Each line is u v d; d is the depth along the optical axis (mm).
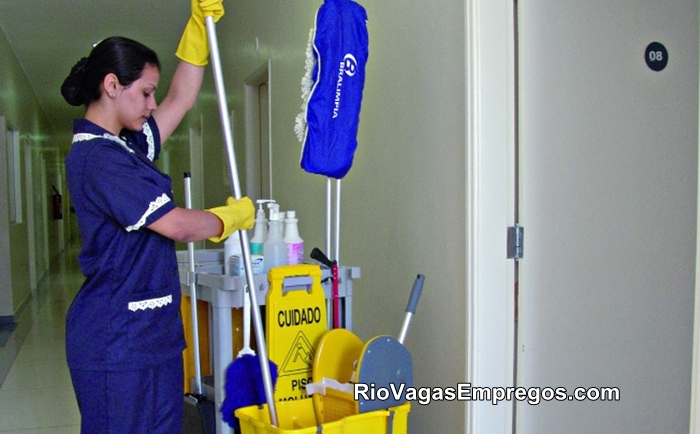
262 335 1629
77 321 1427
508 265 1896
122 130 1591
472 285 1860
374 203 2535
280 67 3719
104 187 1353
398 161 2346
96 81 1424
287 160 3598
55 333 5453
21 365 4277
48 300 7590
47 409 3283
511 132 1882
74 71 1458
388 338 1717
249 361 1717
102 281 1421
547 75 1911
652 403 2092
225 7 5363
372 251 2559
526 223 1897
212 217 1460
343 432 1608
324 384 1763
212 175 6438
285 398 1767
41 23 6164
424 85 2164
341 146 1841
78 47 7195
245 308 1731
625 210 2035
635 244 2055
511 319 1905
